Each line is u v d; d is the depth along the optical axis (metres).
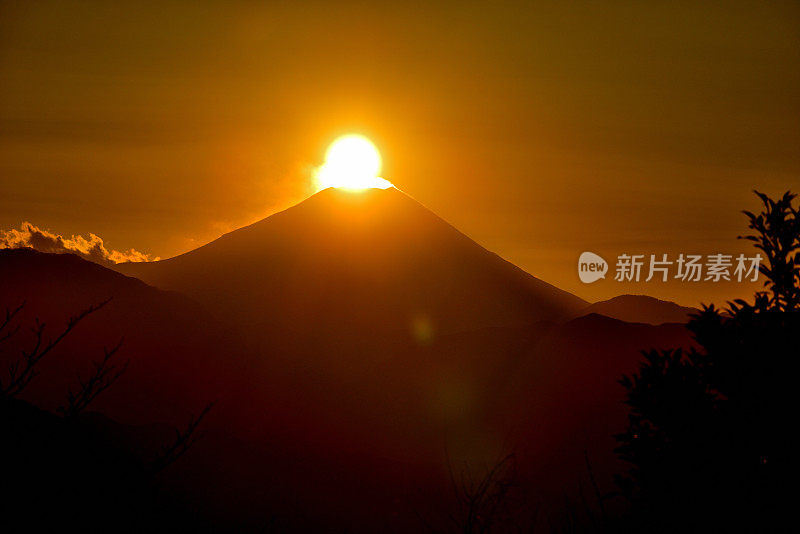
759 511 9.62
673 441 10.59
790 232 11.36
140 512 6.42
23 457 6.32
